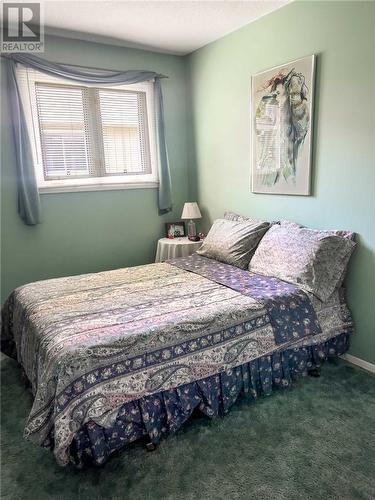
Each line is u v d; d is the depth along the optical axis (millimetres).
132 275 2777
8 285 3182
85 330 1819
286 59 2688
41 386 1607
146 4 2537
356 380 2289
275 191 2965
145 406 1736
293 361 2229
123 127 3588
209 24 2945
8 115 2965
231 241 2955
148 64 3584
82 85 3303
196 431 1874
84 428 1606
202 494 1517
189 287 2441
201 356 1869
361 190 2324
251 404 2072
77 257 3479
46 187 3213
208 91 3541
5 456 1771
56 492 1558
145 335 1767
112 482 1595
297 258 2406
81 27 2924
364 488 1512
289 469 1619
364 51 2178
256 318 2053
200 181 3885
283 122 2783
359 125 2275
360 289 2410
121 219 3670
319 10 2395
